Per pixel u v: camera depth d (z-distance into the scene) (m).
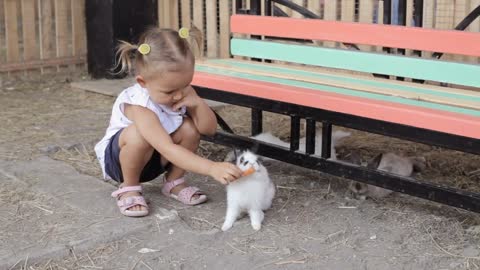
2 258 2.91
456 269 2.88
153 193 3.44
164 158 3.26
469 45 3.10
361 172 3.16
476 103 3.05
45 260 2.93
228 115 4.76
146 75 3.06
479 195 2.90
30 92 5.48
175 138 3.20
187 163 3.03
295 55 3.64
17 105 5.03
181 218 3.21
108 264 2.91
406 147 4.07
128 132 3.14
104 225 3.13
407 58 3.26
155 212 3.25
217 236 3.08
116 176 3.28
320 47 3.55
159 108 3.14
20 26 7.29
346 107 3.12
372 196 3.42
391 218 3.23
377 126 3.05
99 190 3.45
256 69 3.74
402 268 2.88
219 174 2.98
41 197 3.39
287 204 3.35
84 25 6.16
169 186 3.38
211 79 3.54
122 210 3.21
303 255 2.96
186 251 2.98
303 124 4.45
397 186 3.08
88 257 2.95
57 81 5.92
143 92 3.14
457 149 2.88
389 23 4.05
